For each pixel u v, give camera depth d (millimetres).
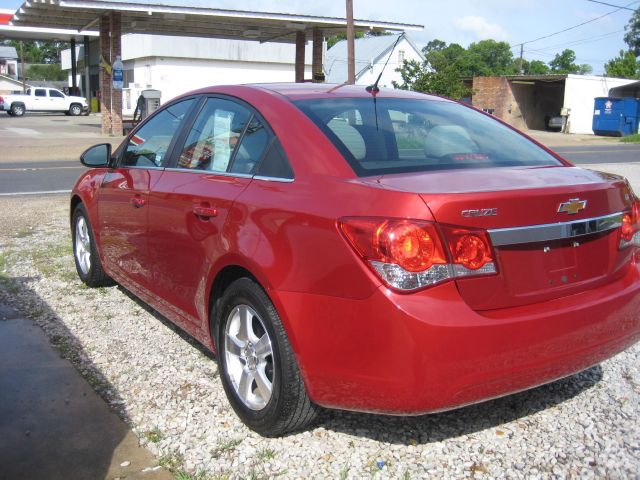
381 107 3715
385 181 2875
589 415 3471
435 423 3396
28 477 2939
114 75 25734
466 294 2662
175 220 3826
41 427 3357
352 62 26062
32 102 43031
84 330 4672
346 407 2844
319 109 3488
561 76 41625
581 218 2963
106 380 3895
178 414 3502
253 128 3580
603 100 38875
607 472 2977
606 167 18188
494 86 43312
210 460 3080
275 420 3088
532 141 3908
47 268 6246
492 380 2705
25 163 17484
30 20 28047
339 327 2721
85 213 5406
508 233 2738
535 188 2836
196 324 3791
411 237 2574
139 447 3191
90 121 37688
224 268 3352
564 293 2953
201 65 44656
